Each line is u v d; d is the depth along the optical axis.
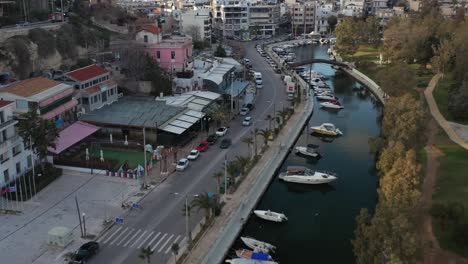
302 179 96.25
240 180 91.25
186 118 114.69
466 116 128.75
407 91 142.50
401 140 90.50
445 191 84.19
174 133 106.31
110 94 124.25
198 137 115.06
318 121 141.88
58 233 67.44
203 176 92.56
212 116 120.25
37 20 165.12
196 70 154.62
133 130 108.94
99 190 85.88
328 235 78.94
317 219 84.06
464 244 66.44
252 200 85.69
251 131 120.50
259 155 104.88
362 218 60.41
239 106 143.75
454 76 156.62
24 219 75.25
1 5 156.12
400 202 64.19
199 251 67.56
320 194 94.00
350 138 126.56
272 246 73.44
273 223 81.75
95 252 66.44
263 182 93.69
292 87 159.00
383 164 82.88
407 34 198.88
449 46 171.38
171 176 92.44
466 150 105.81
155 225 74.44
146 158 98.31
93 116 111.75
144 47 152.12
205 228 73.50
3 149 82.81
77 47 152.88
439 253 65.50
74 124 105.88
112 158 100.31
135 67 136.12
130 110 116.31
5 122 84.25
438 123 127.50
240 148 108.38
